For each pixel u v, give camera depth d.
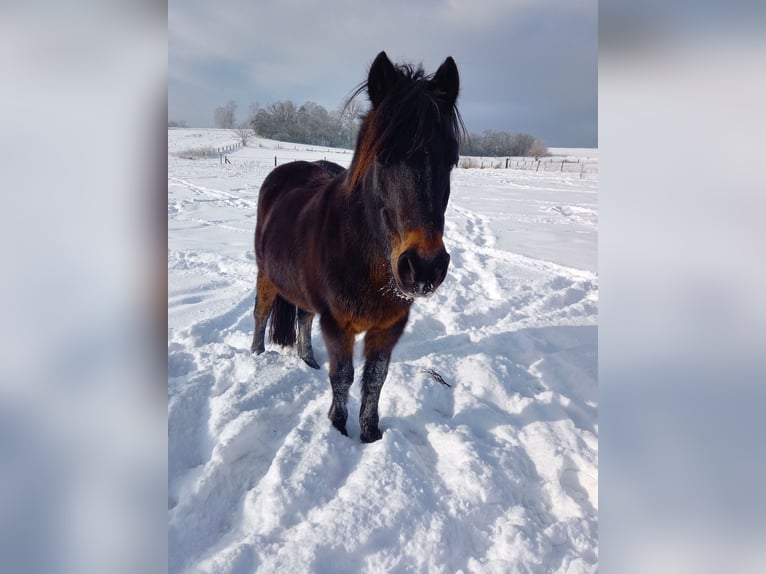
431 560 1.92
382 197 2.07
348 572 1.86
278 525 2.05
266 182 3.88
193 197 12.04
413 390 3.14
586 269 6.47
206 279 5.56
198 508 2.15
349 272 2.38
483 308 4.93
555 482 2.41
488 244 7.82
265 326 3.87
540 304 5.13
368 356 2.65
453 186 16.42
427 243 1.88
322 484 2.29
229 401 2.91
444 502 2.20
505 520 2.17
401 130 1.90
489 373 3.39
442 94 2.10
